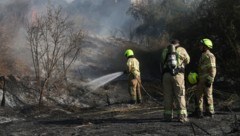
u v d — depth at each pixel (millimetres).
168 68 9742
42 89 14953
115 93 18469
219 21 19500
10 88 15711
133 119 10727
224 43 19234
